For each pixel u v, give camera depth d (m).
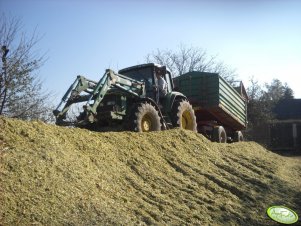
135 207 5.89
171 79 12.39
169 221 5.79
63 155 6.34
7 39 9.36
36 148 6.18
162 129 10.55
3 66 8.98
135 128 9.52
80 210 5.22
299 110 31.72
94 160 6.79
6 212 4.68
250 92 29.16
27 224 4.60
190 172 8.00
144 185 6.75
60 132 7.12
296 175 10.63
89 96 9.28
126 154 7.59
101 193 5.91
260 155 11.73
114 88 9.90
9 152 5.80
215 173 8.50
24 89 9.40
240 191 7.79
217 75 13.86
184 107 11.80
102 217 5.24
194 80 14.23
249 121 28.59
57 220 4.85
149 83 11.48
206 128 14.44
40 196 5.18
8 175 5.30
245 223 6.55
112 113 9.54
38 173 5.59
